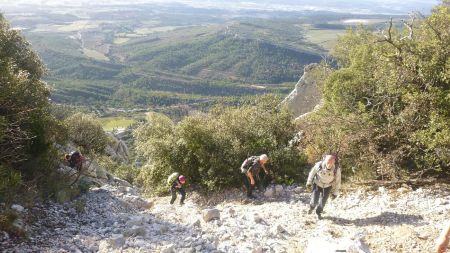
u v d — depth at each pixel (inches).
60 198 411.5
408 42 546.6
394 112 539.8
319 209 379.6
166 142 645.9
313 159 590.2
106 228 336.5
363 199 428.5
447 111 468.8
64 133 634.2
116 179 842.8
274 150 589.9
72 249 273.1
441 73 470.3
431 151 460.1
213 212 390.6
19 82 476.4
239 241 314.5
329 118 597.6
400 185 453.1
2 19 957.2
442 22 519.8
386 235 305.4
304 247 292.8
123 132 3083.2
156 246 287.4
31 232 301.7
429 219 335.6
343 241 267.9
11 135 423.5
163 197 619.2
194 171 630.5
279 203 472.7
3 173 347.3
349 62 1003.3
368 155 507.2
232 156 590.9
